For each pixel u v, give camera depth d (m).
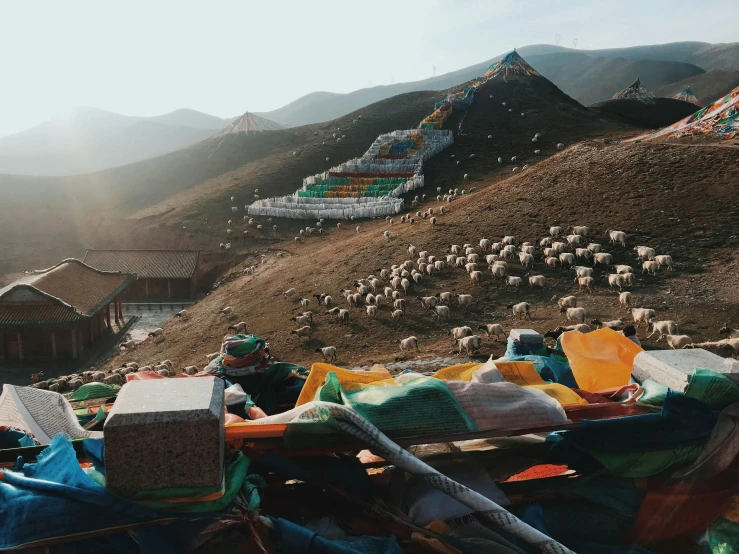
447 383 5.01
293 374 7.38
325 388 5.18
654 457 4.70
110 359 48.62
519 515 4.54
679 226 39.59
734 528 4.46
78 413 7.21
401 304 37.00
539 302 34.41
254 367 7.35
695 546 4.51
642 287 33.19
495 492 4.57
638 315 28.23
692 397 4.85
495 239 45.75
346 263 51.28
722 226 38.22
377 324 36.34
